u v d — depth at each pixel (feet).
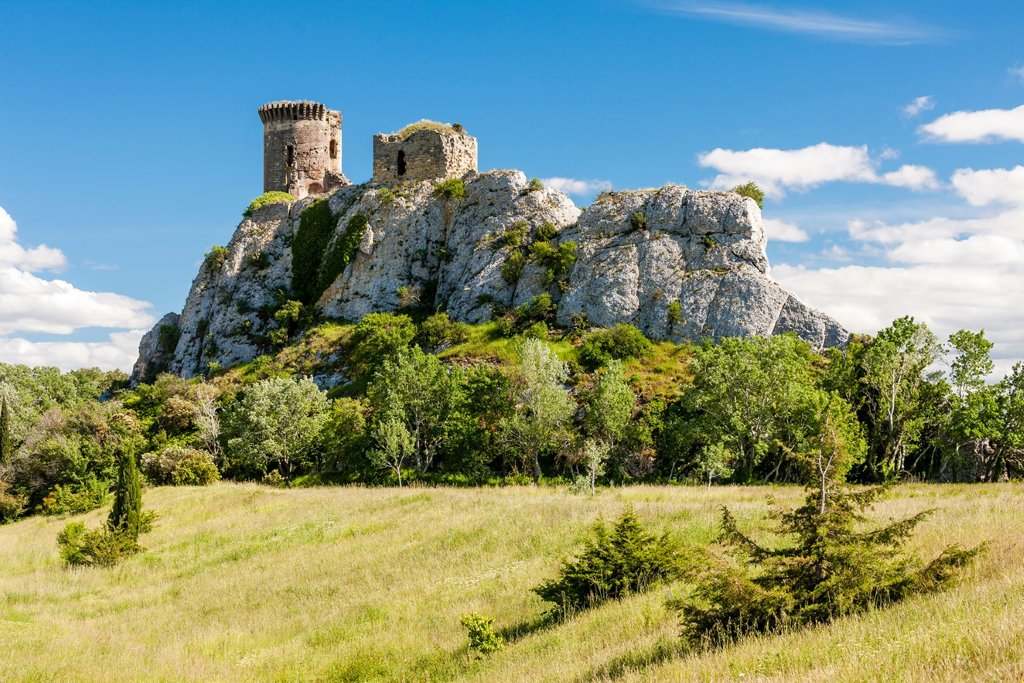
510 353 243.81
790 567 50.19
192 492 193.36
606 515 105.40
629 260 262.26
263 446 217.97
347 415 220.02
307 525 143.13
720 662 43.09
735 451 176.86
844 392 190.90
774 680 37.06
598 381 204.54
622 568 72.95
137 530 147.64
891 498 105.40
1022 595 40.50
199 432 251.19
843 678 34.63
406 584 96.63
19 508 225.15
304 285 334.24
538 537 103.09
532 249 280.92
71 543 144.05
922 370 179.01
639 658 51.29
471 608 81.30
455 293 289.74
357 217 327.67
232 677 72.64
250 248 347.97
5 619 98.48
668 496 125.39
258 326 321.11
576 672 52.08
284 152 369.91
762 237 266.36
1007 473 178.70
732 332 237.45
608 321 252.01
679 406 202.08
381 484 202.28
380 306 310.45
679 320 244.42
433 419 210.79
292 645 81.41
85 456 238.68
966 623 37.40
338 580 104.88
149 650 85.10
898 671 33.96
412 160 337.93
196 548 140.77
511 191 305.94
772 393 175.11
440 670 65.16
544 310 262.06
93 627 96.58
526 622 73.92
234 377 292.61
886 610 44.55
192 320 343.26
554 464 200.54
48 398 339.77
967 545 58.08
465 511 130.41
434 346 262.67
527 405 197.88
